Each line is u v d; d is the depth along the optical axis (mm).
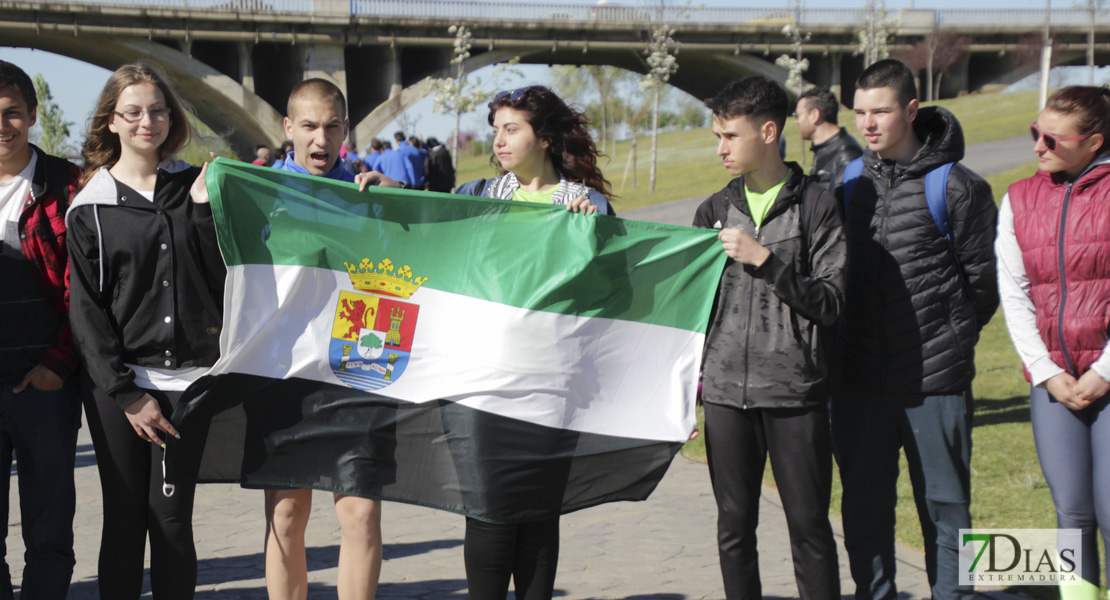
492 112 3439
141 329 3059
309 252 3264
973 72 55750
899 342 3436
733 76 48438
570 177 3504
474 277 3357
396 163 16000
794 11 45375
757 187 3291
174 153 3174
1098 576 3203
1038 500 4961
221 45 39500
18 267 3170
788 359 3170
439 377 3309
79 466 6516
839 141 5637
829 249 3166
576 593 3984
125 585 3092
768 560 4426
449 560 4469
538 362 3307
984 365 9055
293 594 3330
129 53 35844
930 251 3383
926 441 3451
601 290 3367
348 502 3244
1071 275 3062
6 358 3150
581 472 3342
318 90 3311
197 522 5141
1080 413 3141
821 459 3217
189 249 3086
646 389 3414
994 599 3793
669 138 60531
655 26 40969
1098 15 50594
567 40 41469
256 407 3203
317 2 37312
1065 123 3012
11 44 35469
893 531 3604
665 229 3355
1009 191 3262
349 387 3279
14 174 3225
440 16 39438
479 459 3227
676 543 4711
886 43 47969
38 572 3178
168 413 3102
